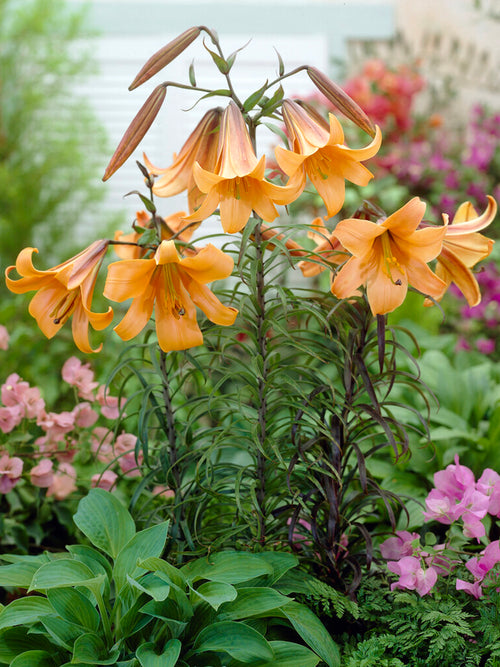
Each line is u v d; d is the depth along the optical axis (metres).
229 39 4.68
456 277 1.72
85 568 1.64
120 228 4.17
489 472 1.83
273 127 1.64
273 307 1.71
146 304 1.62
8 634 1.64
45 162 4.13
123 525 1.73
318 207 3.89
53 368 2.81
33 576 1.64
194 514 1.81
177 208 4.68
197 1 4.64
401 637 1.65
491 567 1.72
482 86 4.96
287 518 1.81
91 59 4.31
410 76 4.41
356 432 1.80
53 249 4.24
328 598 1.73
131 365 1.83
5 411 1.98
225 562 1.67
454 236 1.69
